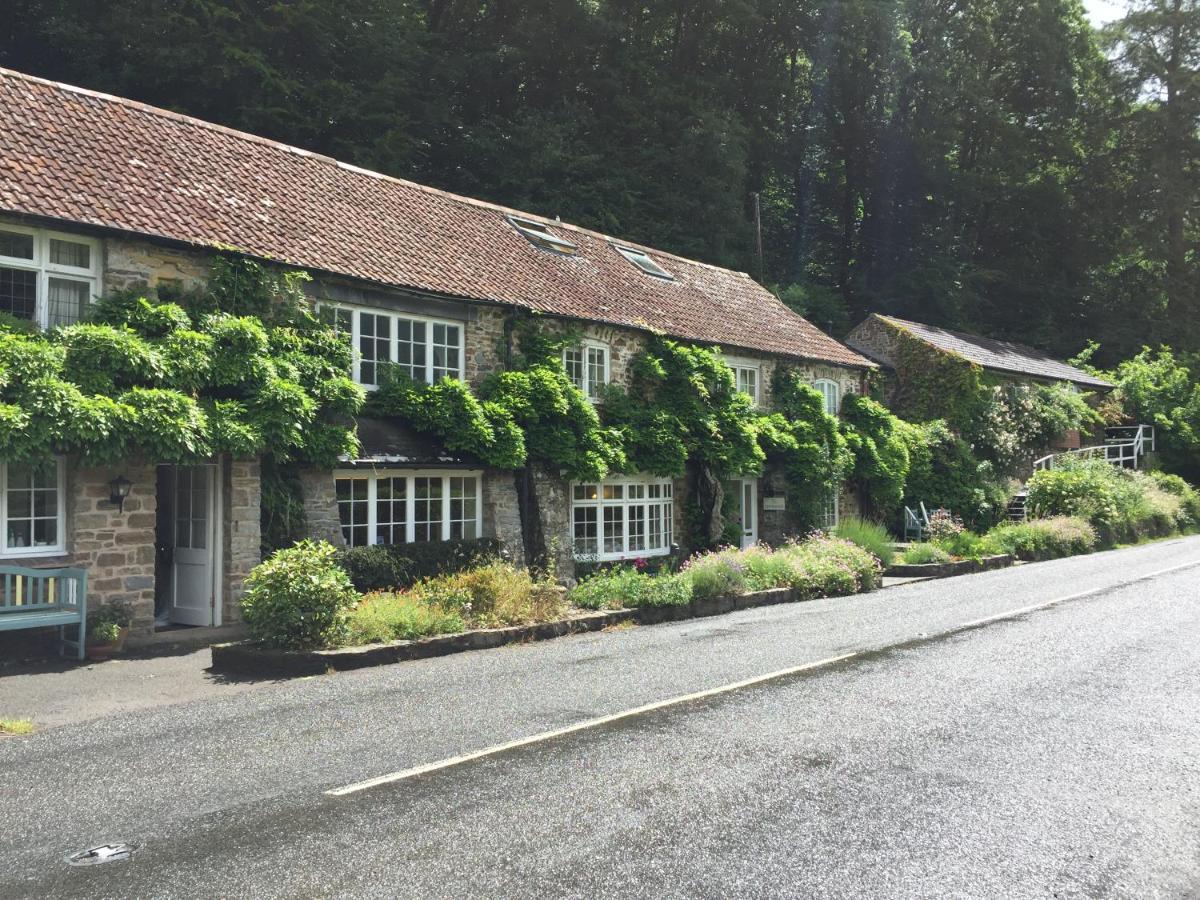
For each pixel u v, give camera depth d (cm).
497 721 706
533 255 1952
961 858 454
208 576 1238
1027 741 640
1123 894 419
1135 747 628
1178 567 1798
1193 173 4762
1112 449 3747
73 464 1083
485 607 1173
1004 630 1089
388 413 1492
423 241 1708
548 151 3091
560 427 1694
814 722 689
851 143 4369
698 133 3381
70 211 1132
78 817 520
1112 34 4803
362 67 2917
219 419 1144
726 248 3572
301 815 514
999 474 3061
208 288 1262
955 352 3150
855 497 2678
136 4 2475
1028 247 4838
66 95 1390
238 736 682
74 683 903
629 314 1961
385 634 1033
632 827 491
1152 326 4716
